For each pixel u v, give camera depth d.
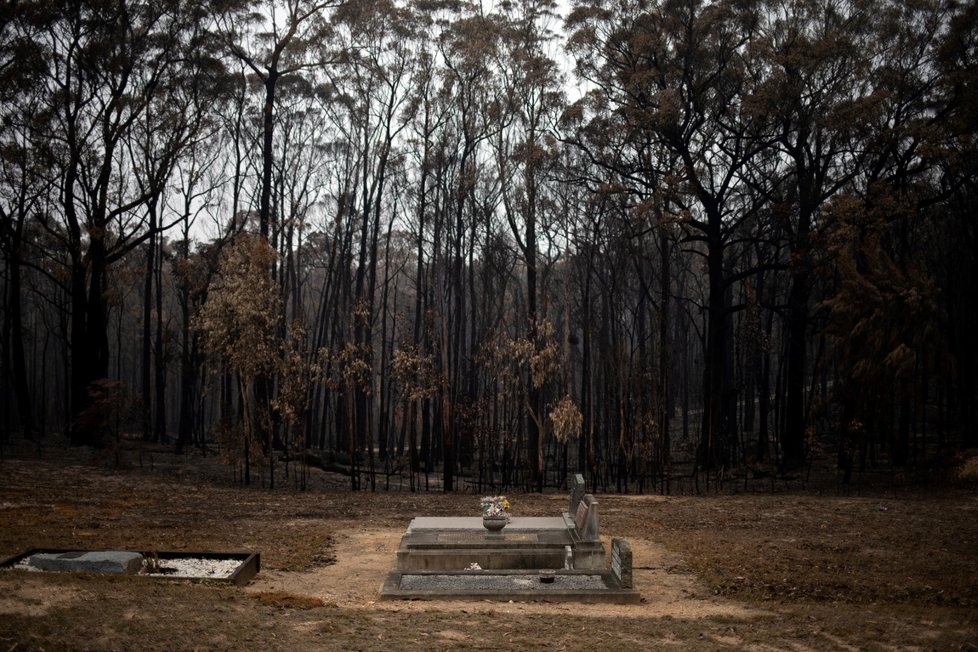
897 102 38.78
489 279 45.66
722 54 39.09
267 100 45.03
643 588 14.70
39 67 38.66
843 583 15.04
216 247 47.22
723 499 28.73
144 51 41.50
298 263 57.25
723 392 42.56
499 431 41.25
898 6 39.34
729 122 41.53
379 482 35.59
